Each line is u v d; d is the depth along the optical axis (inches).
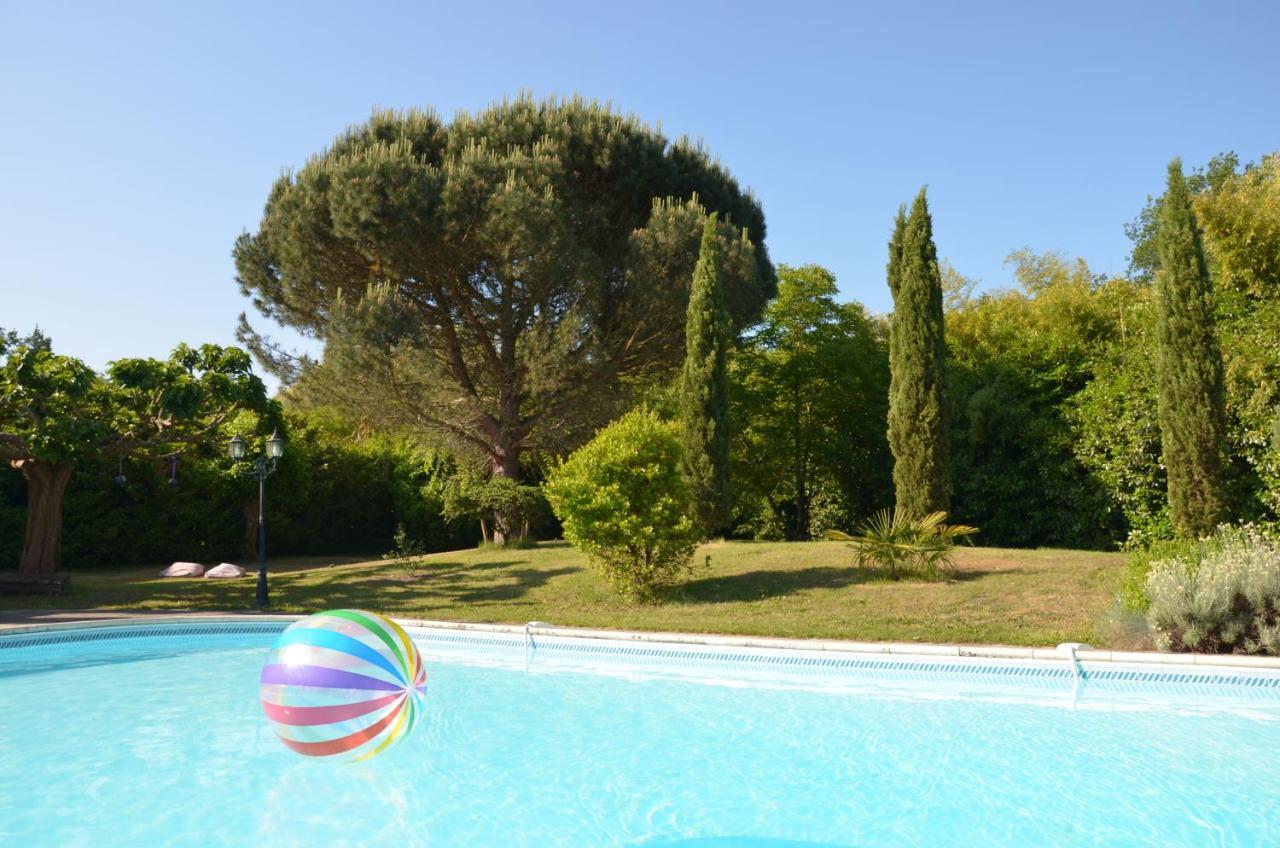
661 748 238.1
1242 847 165.2
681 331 800.3
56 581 540.4
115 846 165.9
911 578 469.7
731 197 884.0
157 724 263.6
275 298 808.9
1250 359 506.3
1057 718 267.3
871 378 863.7
